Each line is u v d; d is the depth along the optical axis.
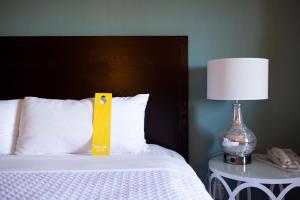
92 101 1.39
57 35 1.68
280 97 1.69
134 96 1.50
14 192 0.80
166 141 1.66
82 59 1.64
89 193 0.79
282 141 1.70
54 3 1.67
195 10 1.68
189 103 1.70
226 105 1.70
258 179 1.19
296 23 1.67
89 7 1.68
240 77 1.29
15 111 1.42
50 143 1.28
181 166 1.13
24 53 1.62
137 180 0.91
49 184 0.87
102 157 1.21
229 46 1.69
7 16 1.67
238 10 1.68
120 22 1.68
